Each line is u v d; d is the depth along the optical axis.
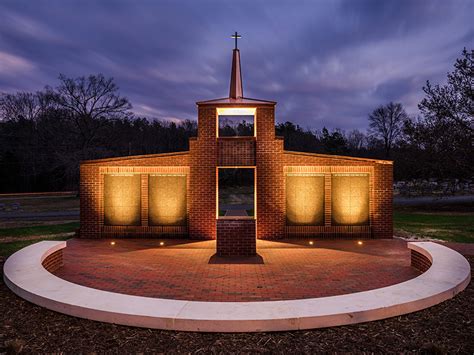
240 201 37.03
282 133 62.50
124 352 4.08
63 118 48.19
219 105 13.42
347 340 4.35
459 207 27.88
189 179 13.53
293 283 7.52
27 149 54.03
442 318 5.03
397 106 52.94
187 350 4.12
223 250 10.46
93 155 42.69
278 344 4.25
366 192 13.68
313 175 13.70
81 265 9.27
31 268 6.98
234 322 4.52
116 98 45.75
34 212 27.66
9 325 4.86
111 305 5.07
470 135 24.94
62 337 4.47
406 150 29.05
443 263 7.24
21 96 54.66
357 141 77.94
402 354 4.02
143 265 9.25
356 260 9.80
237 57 15.44
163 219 13.68
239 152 13.53
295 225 13.63
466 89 25.11
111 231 13.66
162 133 65.56
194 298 6.55
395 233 15.23
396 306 5.06
